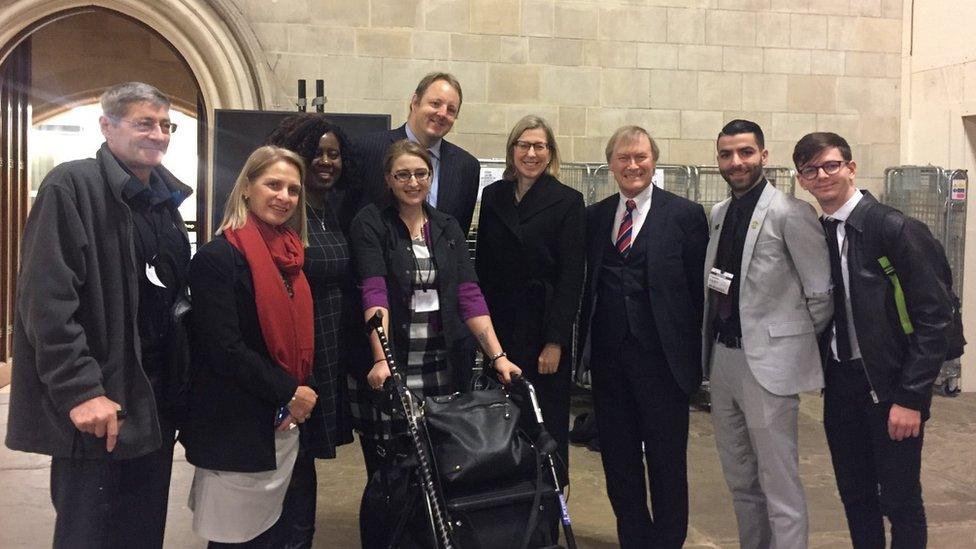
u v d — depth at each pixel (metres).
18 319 2.15
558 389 3.06
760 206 2.75
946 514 3.71
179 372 2.32
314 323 2.66
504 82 6.05
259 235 2.40
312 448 2.65
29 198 6.05
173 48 5.68
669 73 6.29
